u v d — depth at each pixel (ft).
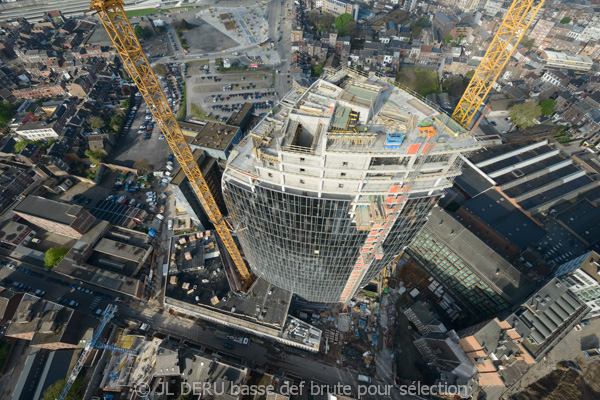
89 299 555.28
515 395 470.39
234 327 518.78
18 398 437.17
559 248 594.24
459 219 647.97
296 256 395.75
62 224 570.05
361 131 282.36
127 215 651.66
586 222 630.74
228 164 325.01
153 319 538.47
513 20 409.69
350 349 508.53
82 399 446.19
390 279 594.24
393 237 373.20
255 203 341.00
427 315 524.93
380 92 310.86
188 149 378.73
